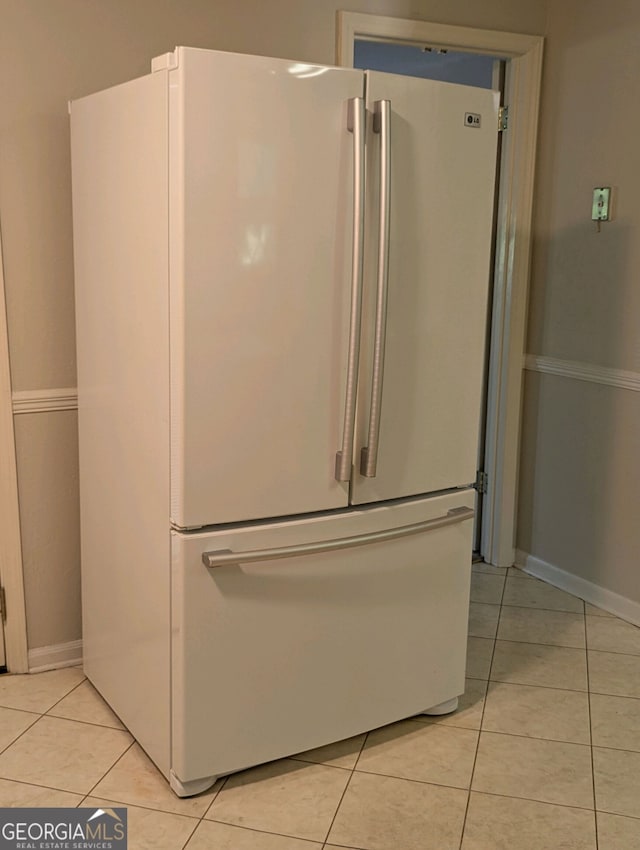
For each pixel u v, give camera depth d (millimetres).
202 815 2064
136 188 2025
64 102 2477
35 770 2230
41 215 2504
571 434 3348
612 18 3014
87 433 2479
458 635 2488
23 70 2406
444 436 2332
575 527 3365
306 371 2053
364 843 1977
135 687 2299
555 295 3371
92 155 2258
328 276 2033
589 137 3152
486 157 2246
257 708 2164
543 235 3412
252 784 2191
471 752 2342
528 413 3559
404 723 2490
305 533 2133
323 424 2105
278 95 1896
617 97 3020
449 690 2506
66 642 2773
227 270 1916
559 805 2121
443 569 2414
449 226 2211
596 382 3205
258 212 1923
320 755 2326
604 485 3213
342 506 2184
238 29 2693
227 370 1960
